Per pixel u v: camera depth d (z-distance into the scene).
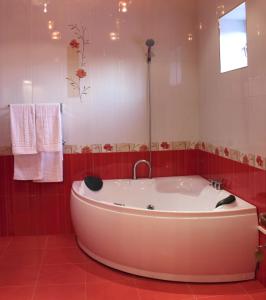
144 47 3.38
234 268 2.41
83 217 2.75
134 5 3.34
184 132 3.51
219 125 3.01
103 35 3.32
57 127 3.16
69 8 3.26
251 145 2.46
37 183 3.34
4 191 3.31
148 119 3.45
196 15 3.43
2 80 3.22
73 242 3.18
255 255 2.27
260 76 2.29
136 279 2.48
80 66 3.30
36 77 3.25
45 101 3.29
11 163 3.28
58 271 2.60
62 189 3.37
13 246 3.09
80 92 3.33
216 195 2.92
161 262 2.42
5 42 3.20
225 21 2.88
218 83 2.99
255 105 2.38
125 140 3.43
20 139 3.12
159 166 3.50
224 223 2.34
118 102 3.39
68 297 2.24
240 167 2.64
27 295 2.27
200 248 2.36
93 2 3.29
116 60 3.35
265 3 2.19
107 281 2.45
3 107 3.23
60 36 3.26
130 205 3.33
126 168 3.45
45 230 3.39
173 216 2.35
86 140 3.37
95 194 3.24
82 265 2.70
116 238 2.51
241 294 2.27
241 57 2.90
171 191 3.38
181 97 3.48
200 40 3.37
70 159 3.36
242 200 2.57
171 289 2.34
